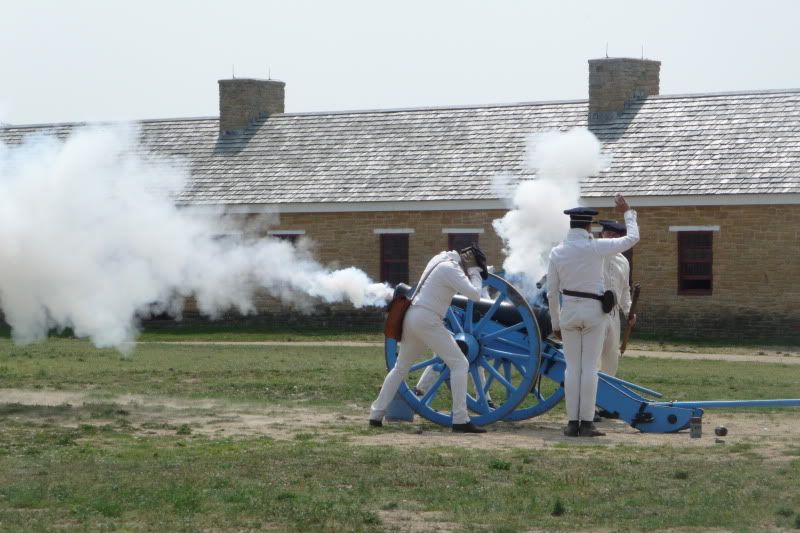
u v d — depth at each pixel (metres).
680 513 28.86
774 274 98.75
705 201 100.62
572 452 38.00
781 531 27.28
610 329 48.75
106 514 28.75
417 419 46.59
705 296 100.62
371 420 44.47
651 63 114.62
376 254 112.00
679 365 74.62
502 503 30.05
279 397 53.50
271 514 28.78
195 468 34.25
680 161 105.06
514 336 45.19
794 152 102.62
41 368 67.31
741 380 62.44
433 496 30.84
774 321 98.62
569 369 42.84
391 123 121.44
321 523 28.00
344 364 70.88
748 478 32.81
